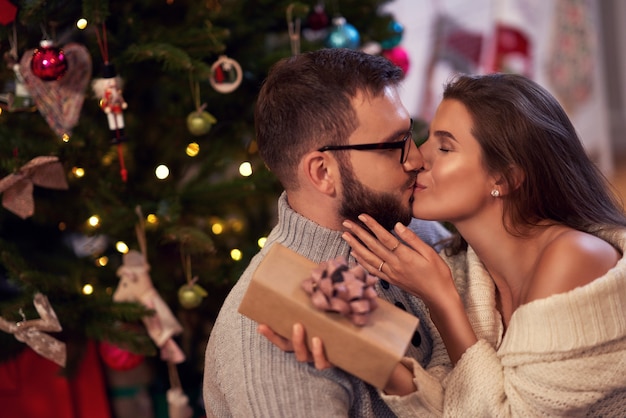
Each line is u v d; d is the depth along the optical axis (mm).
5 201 1729
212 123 1885
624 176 3936
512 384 1098
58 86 1688
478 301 1289
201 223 2135
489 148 1191
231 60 1805
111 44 1811
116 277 1961
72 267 1947
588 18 3795
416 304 1309
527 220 1230
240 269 1924
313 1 2055
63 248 2070
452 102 1230
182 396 1953
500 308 1319
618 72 4312
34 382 2014
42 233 2082
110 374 2080
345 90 1148
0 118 1807
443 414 1116
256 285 984
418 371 1117
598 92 3861
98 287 1908
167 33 1832
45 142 1795
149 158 2004
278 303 980
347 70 1162
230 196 1869
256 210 2182
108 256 2020
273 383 1066
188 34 1803
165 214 1780
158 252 2010
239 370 1102
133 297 1833
